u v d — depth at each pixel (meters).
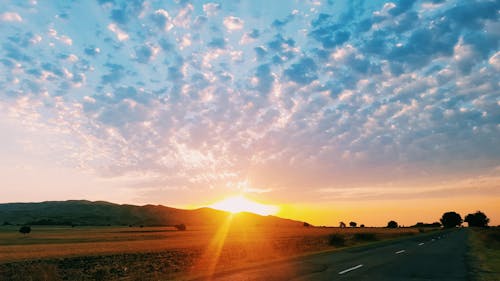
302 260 19.75
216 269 16.52
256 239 54.97
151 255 28.39
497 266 16.73
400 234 66.50
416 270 15.45
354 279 12.90
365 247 31.20
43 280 16.92
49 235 96.94
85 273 19.80
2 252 37.59
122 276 17.55
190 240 62.09
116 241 64.06
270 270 15.51
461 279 13.05
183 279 13.63
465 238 47.19
